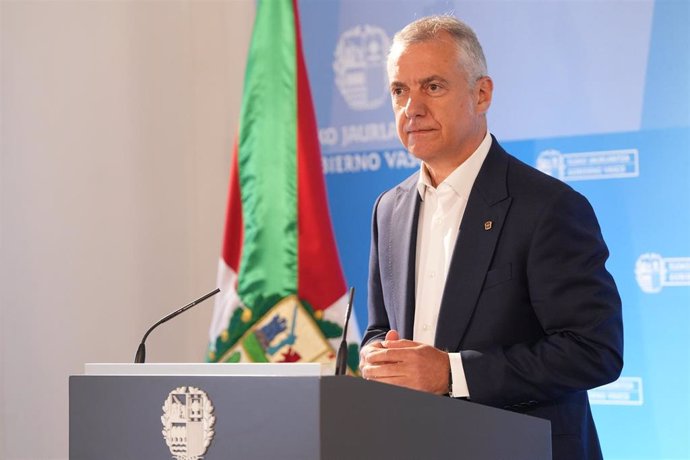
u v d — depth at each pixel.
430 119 3.84
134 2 7.43
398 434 2.65
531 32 6.55
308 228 6.27
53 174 6.95
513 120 6.58
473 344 3.69
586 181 6.37
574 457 3.62
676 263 6.10
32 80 6.87
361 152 7.04
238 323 6.25
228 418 2.62
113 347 7.21
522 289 3.70
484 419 2.91
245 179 6.39
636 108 6.26
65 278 6.96
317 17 7.17
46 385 6.82
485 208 3.80
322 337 6.14
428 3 6.87
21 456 6.66
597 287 3.59
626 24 6.30
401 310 3.99
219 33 7.69
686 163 6.12
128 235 7.33
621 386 6.16
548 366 3.44
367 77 7.03
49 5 6.98
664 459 6.07
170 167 7.61
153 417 2.75
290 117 6.33
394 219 4.18
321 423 2.46
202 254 7.67
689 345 6.05
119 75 7.34
